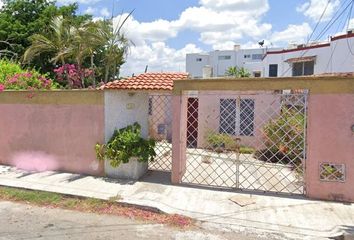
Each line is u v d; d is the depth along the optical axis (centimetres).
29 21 2223
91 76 1691
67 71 1599
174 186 770
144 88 792
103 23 1452
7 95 927
